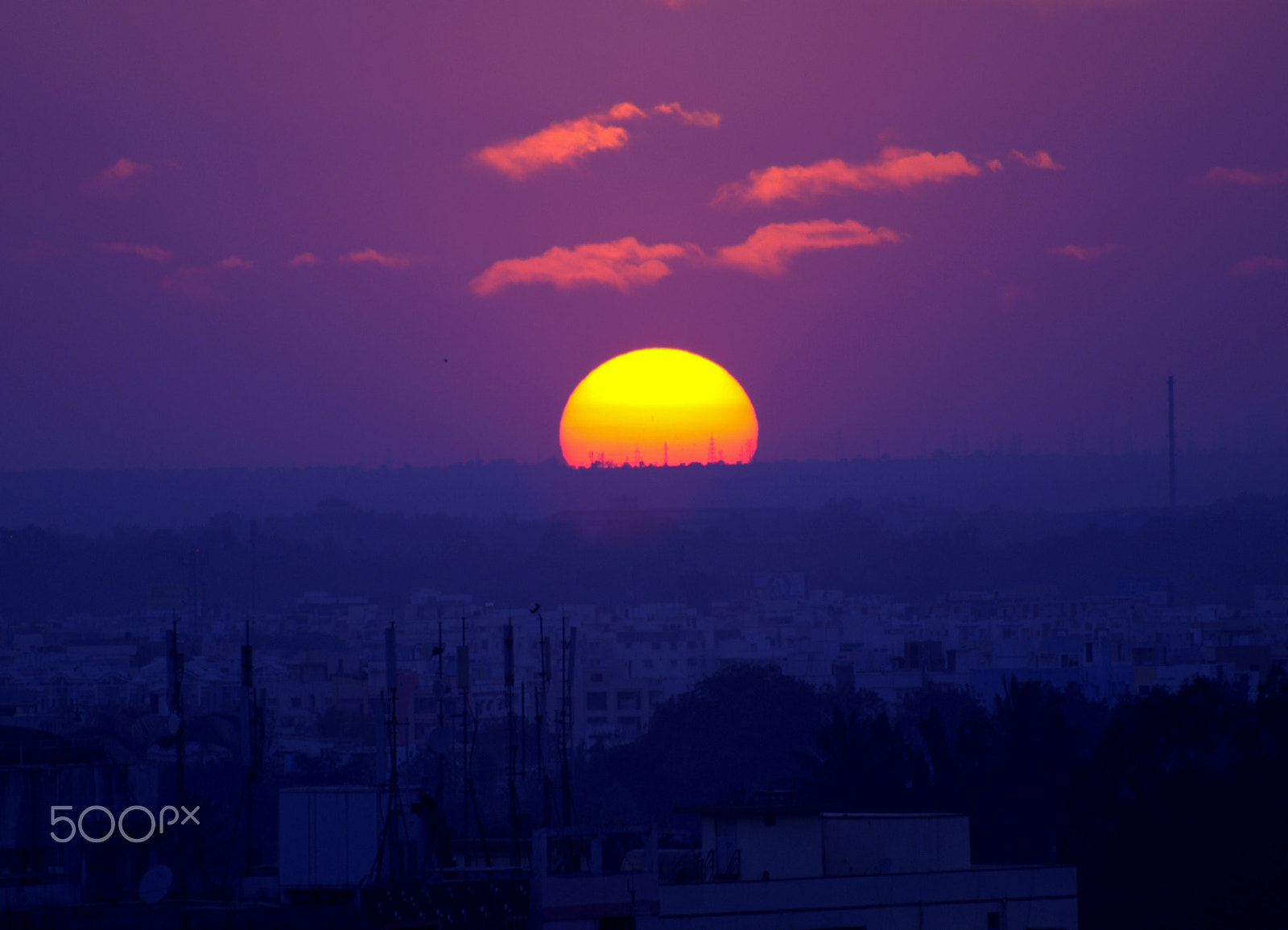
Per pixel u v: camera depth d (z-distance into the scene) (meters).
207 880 171.00
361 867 157.38
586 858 159.62
